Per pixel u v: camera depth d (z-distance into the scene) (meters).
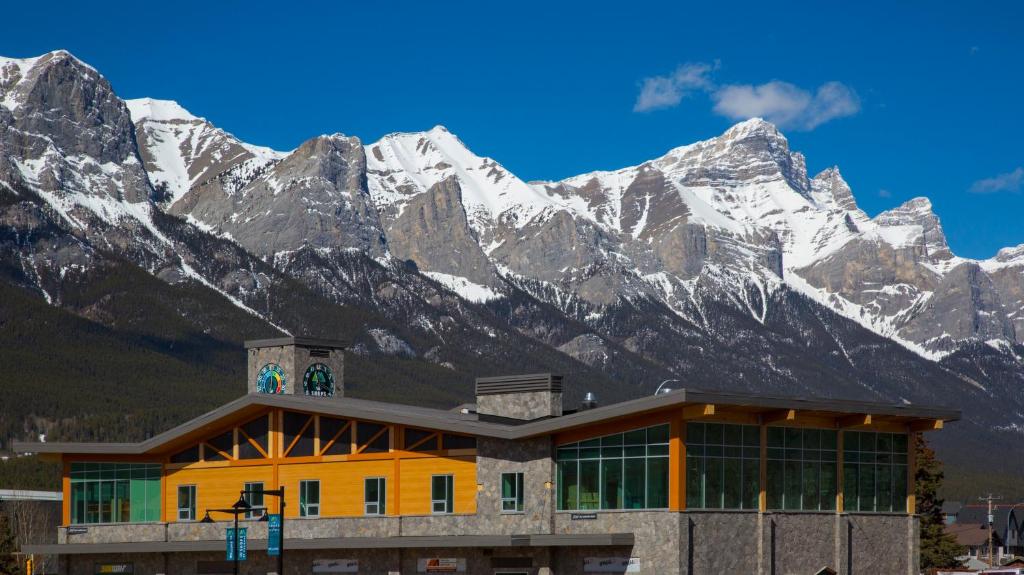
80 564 82.44
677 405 63.66
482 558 70.06
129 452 81.44
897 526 73.62
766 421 67.88
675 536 63.91
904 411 71.44
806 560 69.19
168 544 78.00
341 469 75.50
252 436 79.25
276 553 63.22
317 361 90.88
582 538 65.75
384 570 72.81
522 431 68.00
